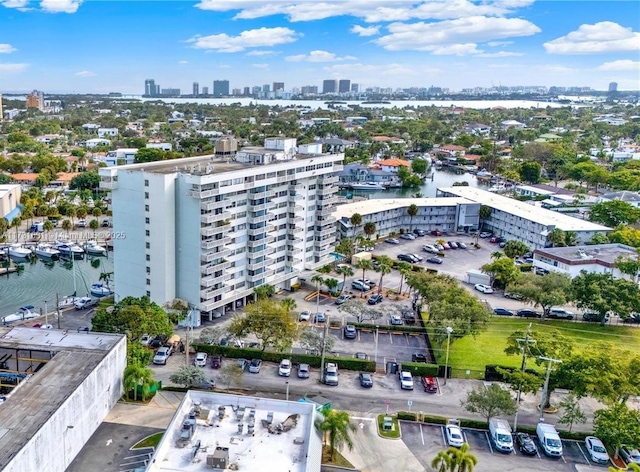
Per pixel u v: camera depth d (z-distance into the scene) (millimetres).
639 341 138750
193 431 77250
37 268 186750
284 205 158125
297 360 120250
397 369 119688
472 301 131625
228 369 107062
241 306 151125
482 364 123188
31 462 71938
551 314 151625
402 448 92812
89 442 89375
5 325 135750
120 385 103188
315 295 161375
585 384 98125
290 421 80688
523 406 108062
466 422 99875
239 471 69688
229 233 140375
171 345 125250
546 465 90188
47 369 91250
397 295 164000
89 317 144125
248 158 158625
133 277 141375
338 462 88000
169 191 130875
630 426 89812
